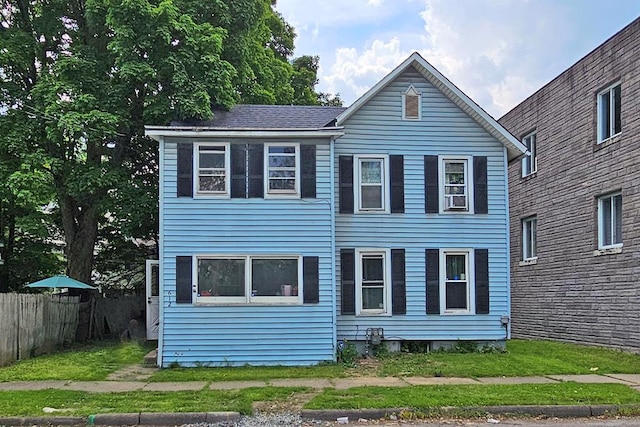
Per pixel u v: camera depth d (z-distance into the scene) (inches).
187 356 567.8
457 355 605.6
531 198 849.5
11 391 438.6
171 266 574.9
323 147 598.5
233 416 365.7
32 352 634.8
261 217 586.6
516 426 349.4
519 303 879.1
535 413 377.4
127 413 366.3
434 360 574.9
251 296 578.2
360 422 362.0
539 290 817.5
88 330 816.9
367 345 622.8
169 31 679.7
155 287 705.6
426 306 634.2
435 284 636.7
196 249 577.3
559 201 769.6
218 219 582.6
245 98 831.7
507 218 651.5
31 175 651.5
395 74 636.1
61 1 747.4
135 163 807.1
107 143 773.3
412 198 642.2
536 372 511.5
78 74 699.4
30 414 367.6
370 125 642.2
